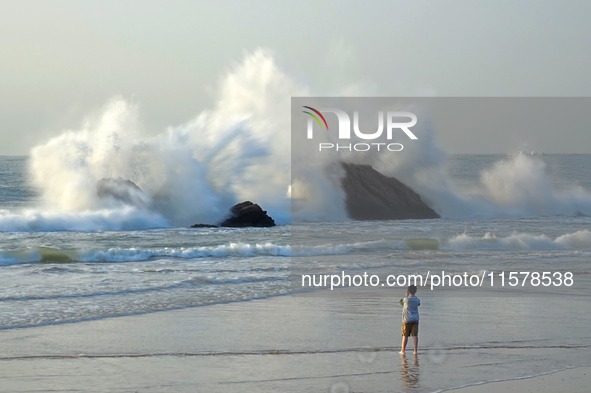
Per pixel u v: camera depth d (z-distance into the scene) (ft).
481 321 63.10
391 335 56.95
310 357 49.34
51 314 61.11
